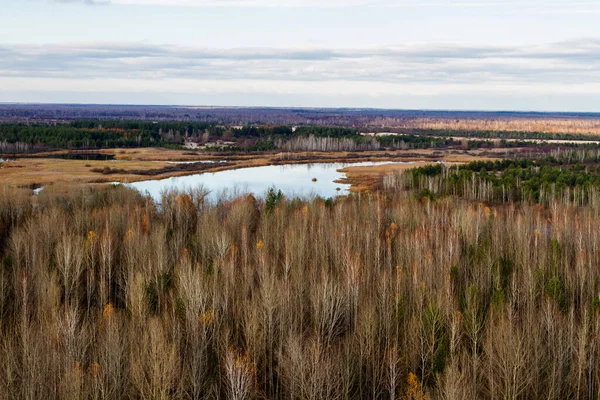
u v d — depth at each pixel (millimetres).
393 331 45344
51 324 40000
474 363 37938
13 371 34625
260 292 47500
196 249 63906
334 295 47312
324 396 36281
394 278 54906
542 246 62750
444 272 53531
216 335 44156
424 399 35688
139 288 45688
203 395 38656
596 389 38438
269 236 67438
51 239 62469
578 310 52250
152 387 34062
